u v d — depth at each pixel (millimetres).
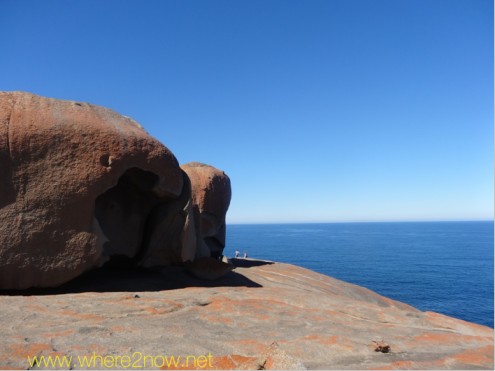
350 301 10312
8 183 9070
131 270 12297
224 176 18312
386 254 111625
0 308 7398
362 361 5895
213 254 18484
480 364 6023
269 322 7707
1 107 9586
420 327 8461
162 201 12227
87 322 6863
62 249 9312
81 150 9812
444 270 76250
